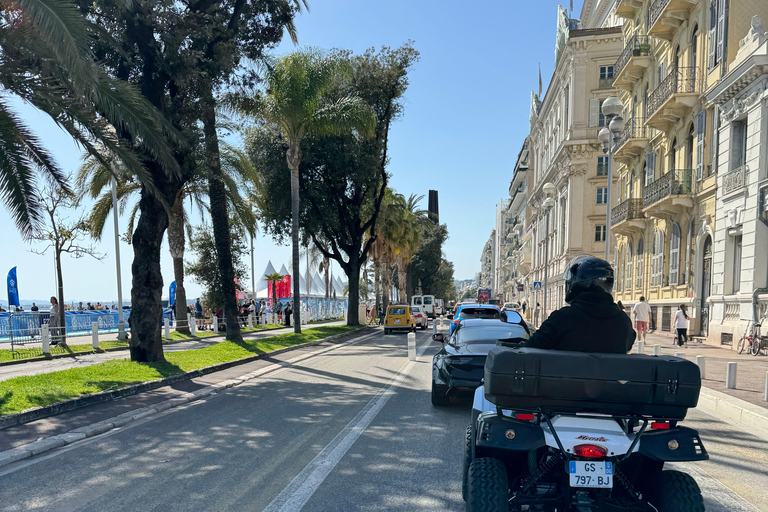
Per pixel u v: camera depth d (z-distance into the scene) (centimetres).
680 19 2378
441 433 721
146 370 1236
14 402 846
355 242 3506
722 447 677
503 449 372
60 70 1070
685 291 2298
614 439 331
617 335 375
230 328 2117
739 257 1908
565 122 4684
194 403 956
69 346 2072
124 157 1198
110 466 584
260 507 462
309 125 2548
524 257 7338
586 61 4400
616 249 3409
